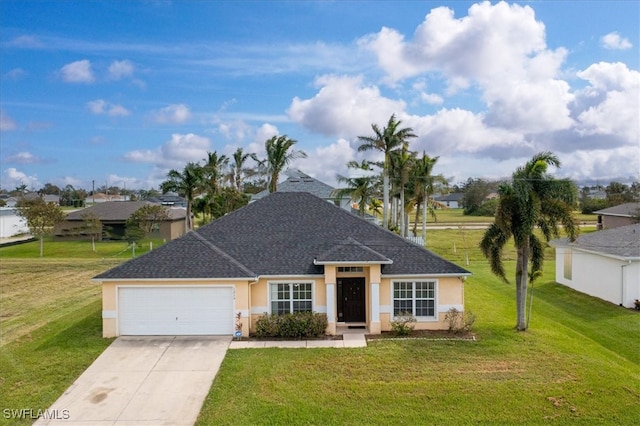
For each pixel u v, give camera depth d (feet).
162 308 61.72
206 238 69.62
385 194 147.64
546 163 60.03
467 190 354.74
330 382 46.06
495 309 76.59
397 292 63.98
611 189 264.31
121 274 60.95
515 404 41.47
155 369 50.06
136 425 38.70
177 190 168.55
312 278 63.26
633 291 78.84
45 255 144.36
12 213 199.72
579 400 42.14
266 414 39.81
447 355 53.31
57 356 54.08
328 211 74.90
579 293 90.43
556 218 60.85
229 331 61.82
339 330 63.77
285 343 58.44
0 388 45.62
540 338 59.52
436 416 39.52
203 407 41.37
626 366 52.80
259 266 64.13
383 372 48.49
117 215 177.06
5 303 82.43
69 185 501.15
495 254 63.52
